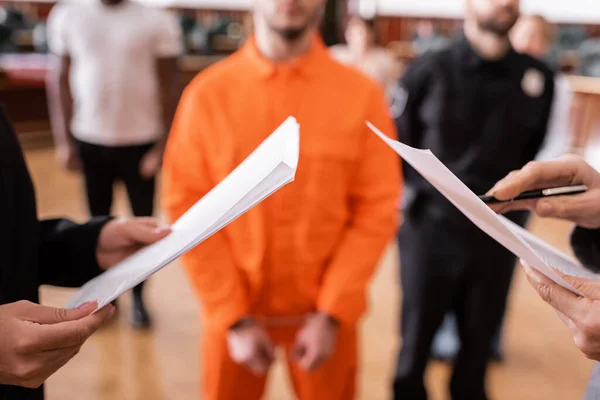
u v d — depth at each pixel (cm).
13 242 75
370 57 389
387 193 125
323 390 132
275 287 124
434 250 167
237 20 984
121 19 231
